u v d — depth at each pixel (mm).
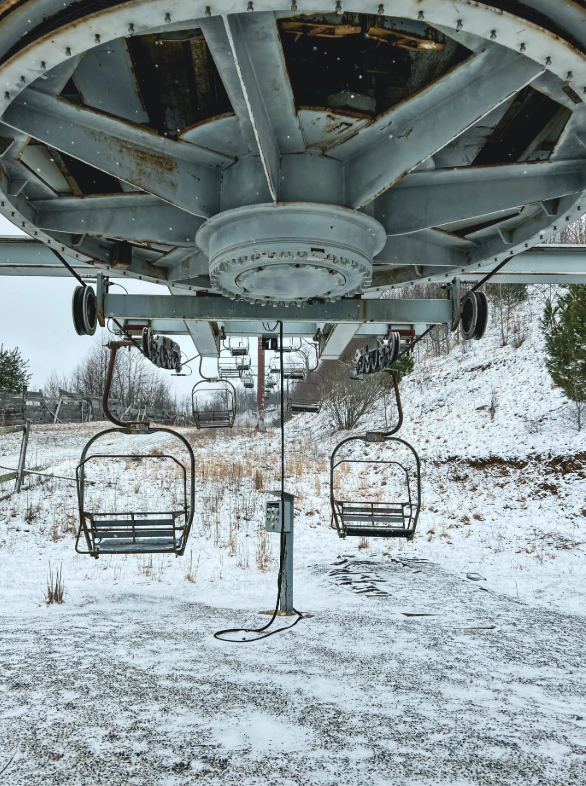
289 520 7133
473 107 3334
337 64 3943
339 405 25578
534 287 31188
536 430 17719
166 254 6113
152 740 2934
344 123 3869
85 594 8039
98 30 2465
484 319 6469
